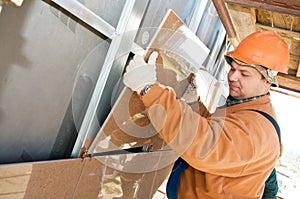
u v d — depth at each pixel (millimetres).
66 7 1331
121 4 1680
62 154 1634
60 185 1457
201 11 2670
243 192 1925
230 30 3467
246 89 1998
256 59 1961
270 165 1948
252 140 1706
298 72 4996
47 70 1376
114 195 1899
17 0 1000
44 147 1513
